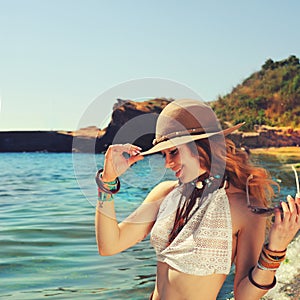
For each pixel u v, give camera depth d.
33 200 11.00
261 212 2.56
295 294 4.50
